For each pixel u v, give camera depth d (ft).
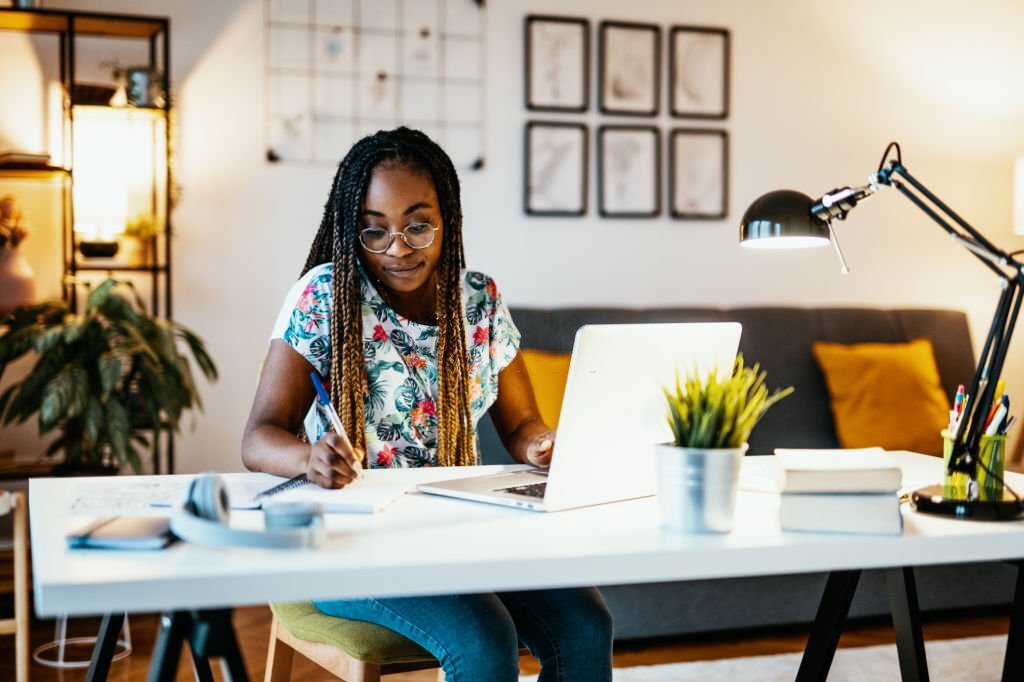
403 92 11.54
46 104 10.73
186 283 11.03
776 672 8.23
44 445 10.80
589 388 4.04
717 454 3.64
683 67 12.44
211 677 4.50
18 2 9.89
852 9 12.96
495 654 4.15
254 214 11.18
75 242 10.37
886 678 8.05
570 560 3.31
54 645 8.99
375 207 5.20
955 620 9.90
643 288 12.39
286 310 5.28
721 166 12.58
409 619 4.33
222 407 11.17
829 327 11.24
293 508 3.59
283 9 11.17
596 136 12.18
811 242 5.05
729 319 10.98
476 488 4.45
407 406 5.45
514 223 11.94
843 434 10.55
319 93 11.30
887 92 13.12
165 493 4.39
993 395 4.18
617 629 8.73
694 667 8.32
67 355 9.48
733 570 3.47
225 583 3.03
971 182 13.39
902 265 13.19
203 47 10.98
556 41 11.98
